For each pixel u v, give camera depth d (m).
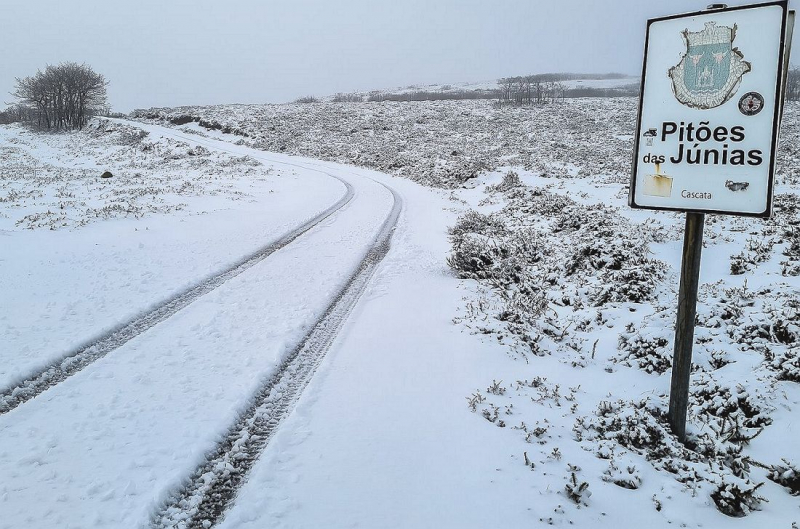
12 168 31.59
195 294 8.04
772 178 3.17
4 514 3.17
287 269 9.70
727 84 3.26
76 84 60.12
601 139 37.81
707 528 3.20
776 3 3.04
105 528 3.10
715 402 4.57
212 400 4.73
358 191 22.92
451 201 20.88
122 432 4.16
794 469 3.62
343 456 3.91
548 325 6.66
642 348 5.77
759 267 8.59
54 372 5.23
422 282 9.11
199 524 3.21
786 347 5.28
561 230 12.85
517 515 3.29
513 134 42.56
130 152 41.59
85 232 12.67
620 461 3.88
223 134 51.78
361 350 6.02
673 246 10.66
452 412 4.64
